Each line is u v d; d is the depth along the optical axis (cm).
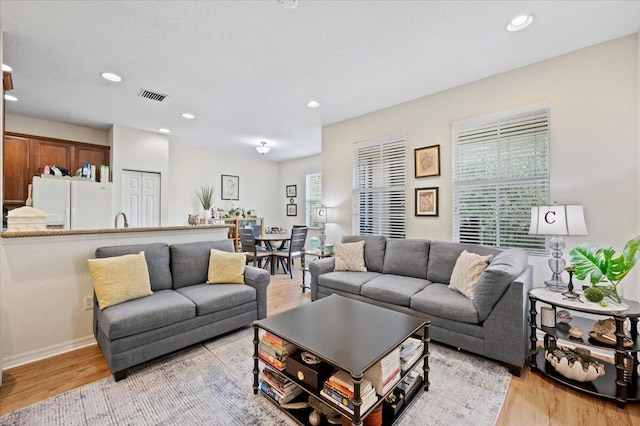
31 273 232
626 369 184
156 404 180
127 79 320
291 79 322
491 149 321
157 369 219
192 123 476
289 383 177
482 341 225
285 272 570
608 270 204
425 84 337
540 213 234
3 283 220
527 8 210
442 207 358
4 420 165
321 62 286
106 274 233
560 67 275
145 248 278
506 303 215
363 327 183
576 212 219
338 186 476
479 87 326
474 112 329
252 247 538
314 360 171
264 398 186
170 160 621
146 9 211
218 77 316
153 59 280
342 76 315
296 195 792
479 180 329
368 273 356
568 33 241
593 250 219
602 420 167
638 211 238
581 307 194
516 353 210
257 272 305
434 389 195
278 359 178
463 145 342
